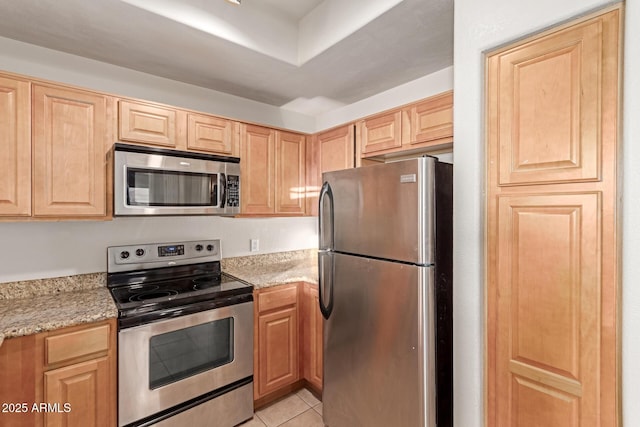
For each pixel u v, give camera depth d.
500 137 1.26
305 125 3.15
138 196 1.87
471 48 1.32
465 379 1.34
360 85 2.43
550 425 1.14
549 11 1.11
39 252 1.90
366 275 1.73
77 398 1.53
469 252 1.33
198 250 2.44
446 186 1.54
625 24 0.97
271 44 1.97
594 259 1.04
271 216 2.57
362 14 1.66
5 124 1.57
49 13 1.55
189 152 2.06
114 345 1.63
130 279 2.16
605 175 1.02
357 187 1.78
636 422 0.96
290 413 2.20
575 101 1.08
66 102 1.72
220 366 1.98
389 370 1.62
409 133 2.10
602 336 1.03
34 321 1.47
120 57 2.00
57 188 1.70
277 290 2.29
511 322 1.24
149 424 1.72
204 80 2.34
